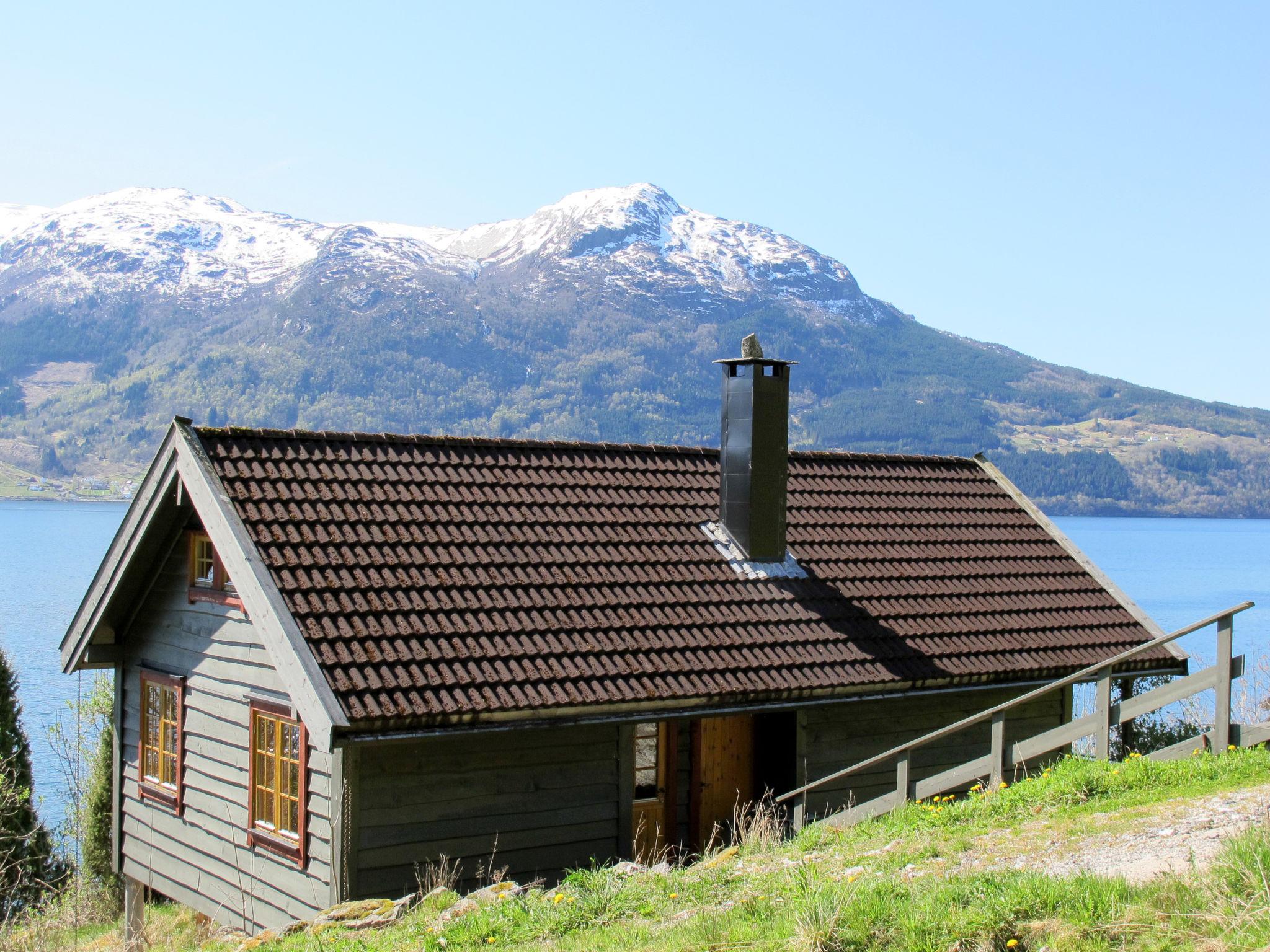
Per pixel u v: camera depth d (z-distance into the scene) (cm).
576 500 1485
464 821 1202
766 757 1456
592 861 1268
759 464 1507
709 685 1280
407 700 1109
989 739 1552
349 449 1409
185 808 1445
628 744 1305
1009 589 1645
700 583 1431
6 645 5119
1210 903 655
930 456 1920
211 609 1402
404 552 1288
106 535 14500
